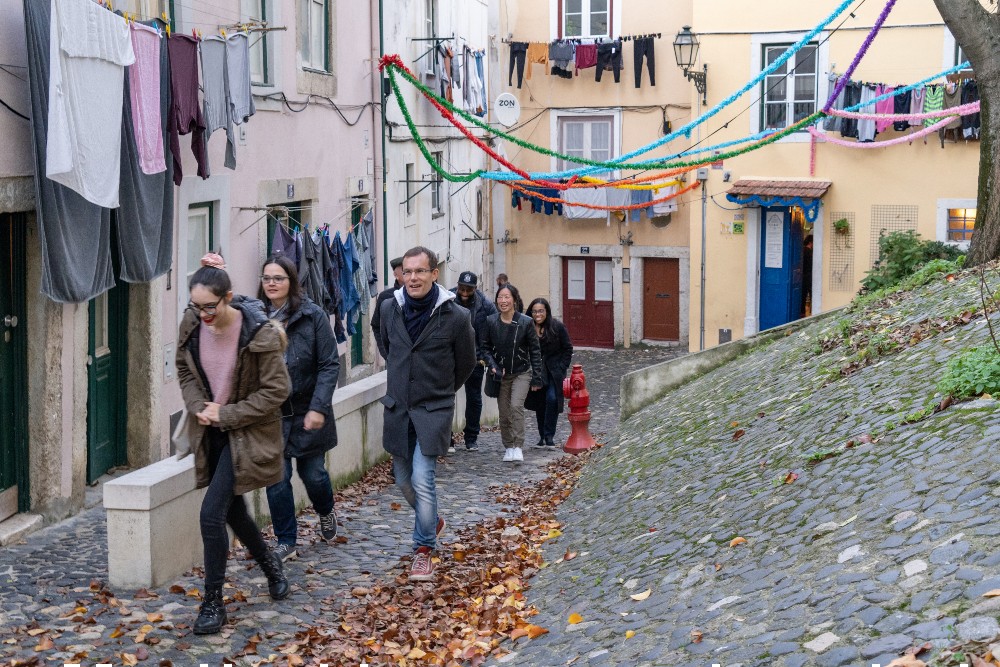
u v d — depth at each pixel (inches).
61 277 350.0
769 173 1035.9
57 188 346.3
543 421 549.3
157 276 426.6
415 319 294.8
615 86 1223.5
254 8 565.6
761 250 1061.1
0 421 347.6
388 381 299.1
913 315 438.6
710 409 442.0
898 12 974.4
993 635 146.9
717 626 193.9
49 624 243.0
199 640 236.8
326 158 680.4
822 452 273.6
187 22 473.7
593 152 1245.1
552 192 1245.1
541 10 1235.9
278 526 303.7
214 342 238.2
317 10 672.4
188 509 292.5
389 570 303.4
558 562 296.8
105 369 424.8
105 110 354.9
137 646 230.5
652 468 374.3
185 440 242.5
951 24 520.7
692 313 1085.1
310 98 647.8
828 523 221.5
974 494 198.8
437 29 975.6
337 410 409.1
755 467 300.0
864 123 981.8
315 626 252.1
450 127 1037.8
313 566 301.9
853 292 1017.5
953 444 231.3
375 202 792.9
